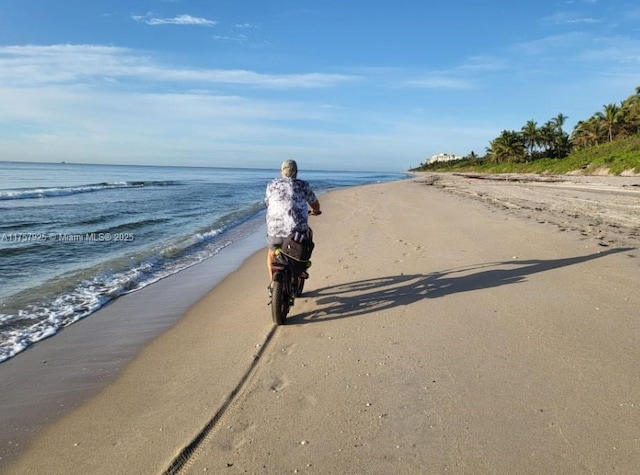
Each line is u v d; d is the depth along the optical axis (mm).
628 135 63938
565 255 7285
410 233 10367
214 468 2523
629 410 2936
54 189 28844
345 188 37250
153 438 2854
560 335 4191
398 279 6391
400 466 2482
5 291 6621
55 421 3125
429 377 3502
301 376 3627
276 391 3398
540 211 13742
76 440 2881
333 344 4262
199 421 3025
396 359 3852
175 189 35188
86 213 16734
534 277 6117
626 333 4156
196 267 8438
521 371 3535
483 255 7629
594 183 30297
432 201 19156
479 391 3256
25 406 3344
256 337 4562
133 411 3215
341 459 2559
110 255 9453
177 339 4668
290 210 5047
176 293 6586
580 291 5422
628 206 14867
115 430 2977
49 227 13039
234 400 3291
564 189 24969
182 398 3367
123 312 5676
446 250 8203
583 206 15062
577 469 2408
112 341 4672
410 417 2955
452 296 5512
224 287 6840
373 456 2574
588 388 3236
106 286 6926
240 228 14336
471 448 2613
